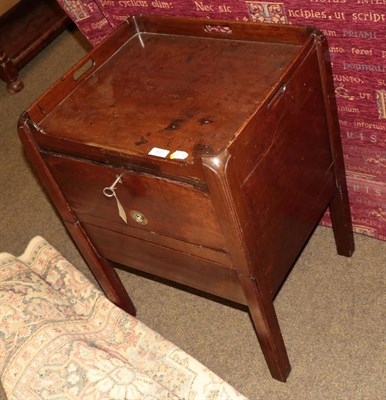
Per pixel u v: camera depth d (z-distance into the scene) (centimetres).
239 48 116
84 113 114
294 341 134
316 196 121
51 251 147
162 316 149
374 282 140
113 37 126
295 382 128
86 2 136
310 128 111
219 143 97
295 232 116
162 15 125
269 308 113
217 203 92
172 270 120
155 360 120
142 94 114
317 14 107
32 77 247
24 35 253
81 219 125
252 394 129
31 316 119
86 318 132
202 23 119
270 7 112
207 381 113
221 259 105
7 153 216
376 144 124
